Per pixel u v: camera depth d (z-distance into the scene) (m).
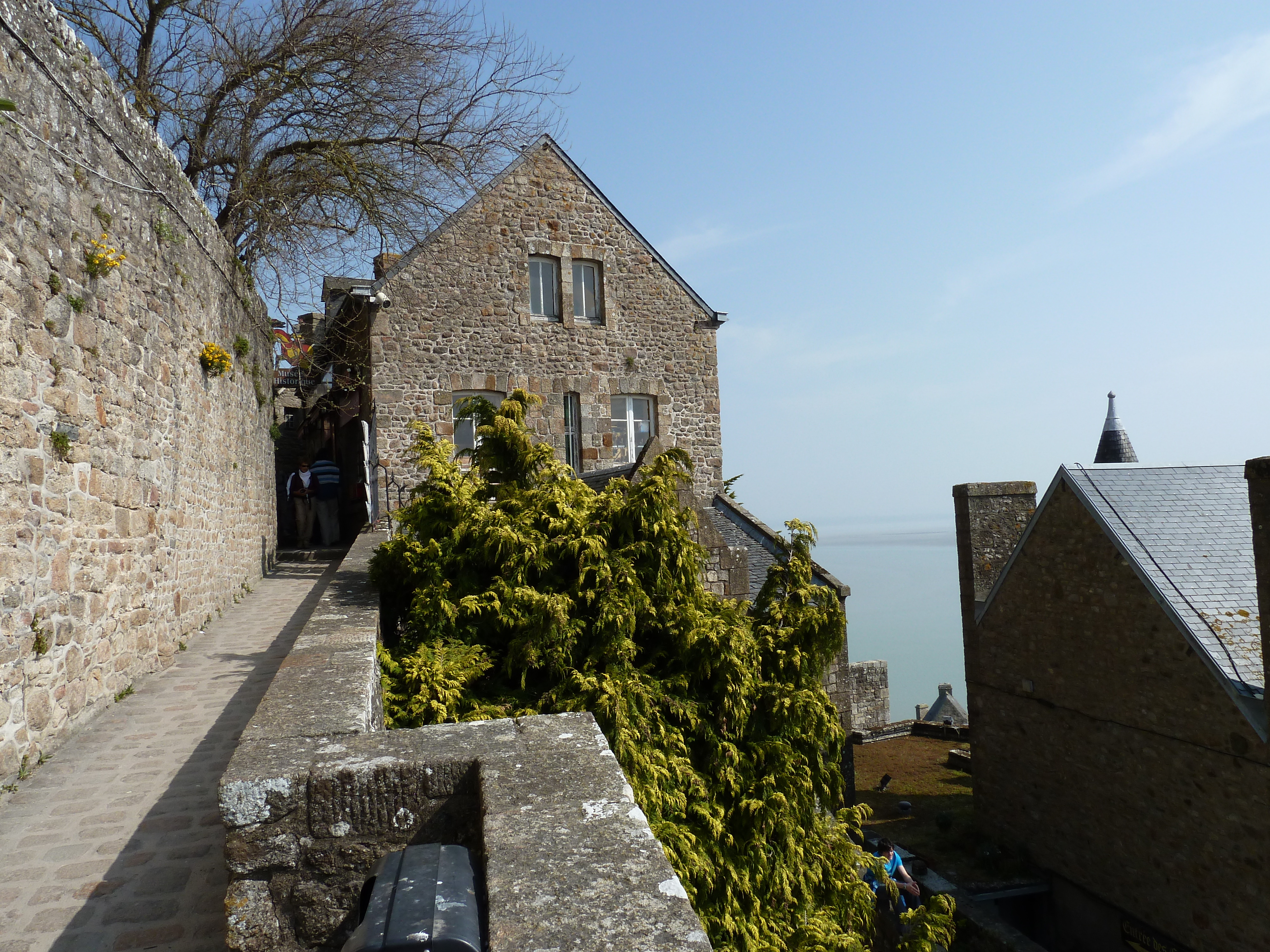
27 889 3.61
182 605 7.98
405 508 6.81
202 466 8.86
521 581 5.96
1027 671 13.36
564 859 2.01
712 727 5.88
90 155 5.86
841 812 7.14
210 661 7.50
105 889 3.62
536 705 5.48
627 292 16.11
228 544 10.34
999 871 13.14
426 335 14.44
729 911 5.31
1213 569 11.26
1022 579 13.48
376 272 15.11
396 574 6.47
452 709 5.08
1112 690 11.68
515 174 15.20
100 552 5.89
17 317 4.72
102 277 5.96
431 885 2.00
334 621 5.29
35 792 4.60
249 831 2.59
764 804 5.67
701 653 5.91
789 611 6.73
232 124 12.85
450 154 13.75
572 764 2.64
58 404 5.24
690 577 6.38
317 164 13.48
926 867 12.96
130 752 5.19
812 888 6.04
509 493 6.97
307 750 2.83
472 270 14.80
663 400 16.30
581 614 5.94
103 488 5.95
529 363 15.16
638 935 1.69
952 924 7.86
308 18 12.33
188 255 8.32
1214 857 10.07
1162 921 10.78
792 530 7.00
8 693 4.62
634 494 6.23
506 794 2.41
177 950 3.17
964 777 18.03
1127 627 11.42
